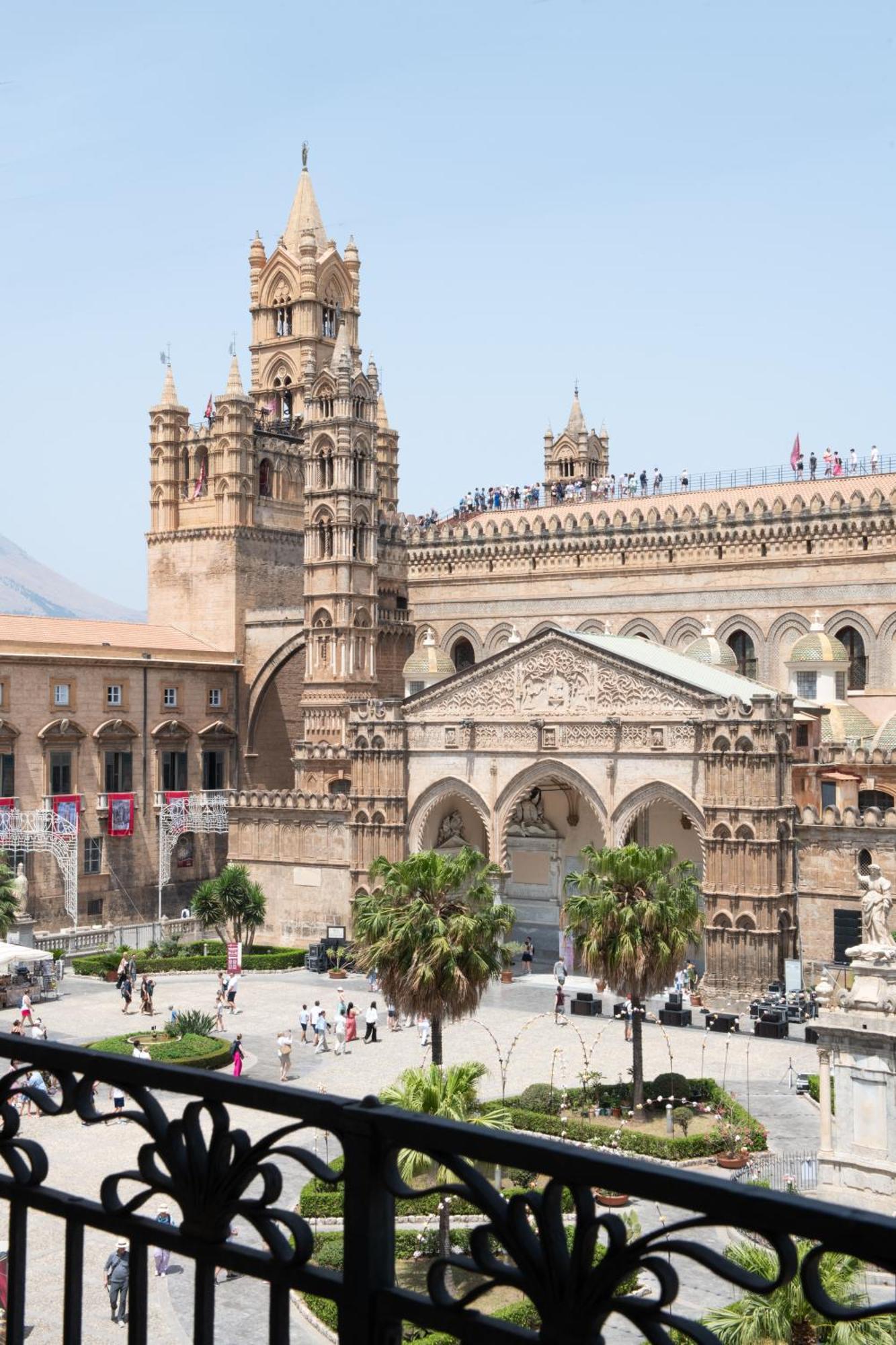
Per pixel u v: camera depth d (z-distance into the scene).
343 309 157.25
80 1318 8.44
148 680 126.50
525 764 98.25
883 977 44.53
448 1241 42.34
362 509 127.44
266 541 139.62
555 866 103.50
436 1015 56.28
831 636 106.06
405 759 103.88
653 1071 67.38
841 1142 44.62
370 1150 7.06
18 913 93.94
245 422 137.75
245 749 135.75
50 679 117.50
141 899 124.50
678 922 61.44
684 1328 6.09
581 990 89.62
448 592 131.50
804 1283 5.68
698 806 90.00
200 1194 7.84
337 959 98.94
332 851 108.25
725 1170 51.84
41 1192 8.64
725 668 109.62
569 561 123.69
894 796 94.88
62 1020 79.75
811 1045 74.19
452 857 59.84
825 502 114.94
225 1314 37.91
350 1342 7.07
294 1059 70.62
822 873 87.50
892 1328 25.70
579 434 168.75
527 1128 56.78
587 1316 6.37
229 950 96.12
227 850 132.75
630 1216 32.38
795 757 93.38
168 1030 73.50
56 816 112.25
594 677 95.06
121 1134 55.69
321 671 126.50
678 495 126.56
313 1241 7.44
